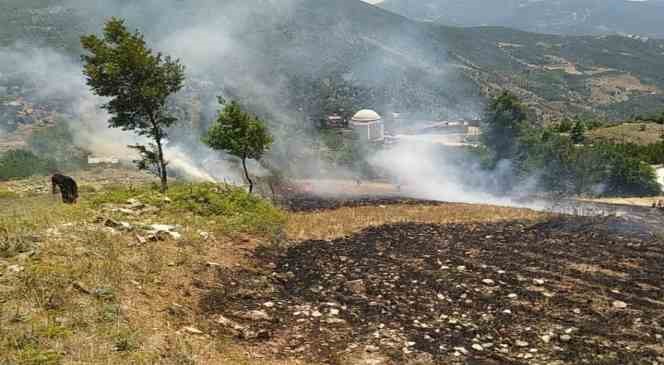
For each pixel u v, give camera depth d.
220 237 15.98
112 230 13.34
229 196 21.38
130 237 13.13
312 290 12.09
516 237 18.34
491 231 19.84
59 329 7.37
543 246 16.52
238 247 15.41
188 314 9.41
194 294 10.57
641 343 8.74
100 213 15.57
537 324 9.73
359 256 15.78
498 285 12.16
